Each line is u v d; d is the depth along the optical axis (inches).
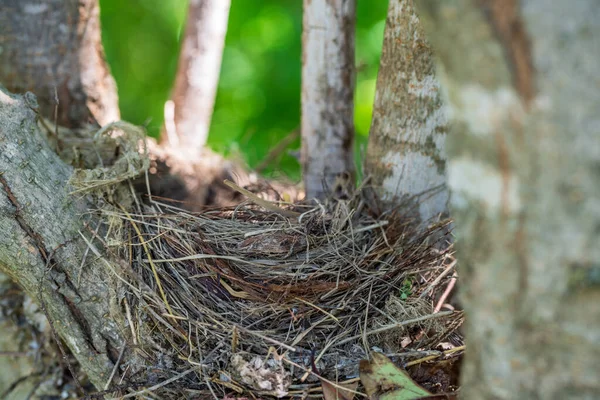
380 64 25.5
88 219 24.1
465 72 18.6
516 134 18.3
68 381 26.4
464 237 20.0
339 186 26.8
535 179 18.5
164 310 23.8
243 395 23.3
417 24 24.4
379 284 24.5
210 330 23.8
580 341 19.5
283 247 24.7
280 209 25.5
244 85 44.3
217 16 30.0
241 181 28.1
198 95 30.2
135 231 24.5
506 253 19.6
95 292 23.9
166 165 26.7
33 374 26.4
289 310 24.0
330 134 26.9
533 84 17.3
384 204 25.9
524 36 17.0
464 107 19.3
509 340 20.0
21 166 23.5
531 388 20.1
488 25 17.3
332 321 24.0
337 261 24.6
